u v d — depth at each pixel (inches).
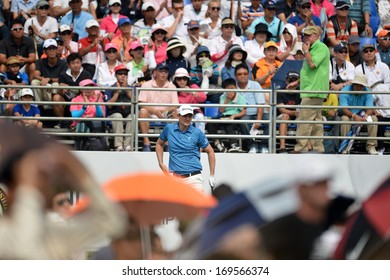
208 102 1860.2
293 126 1851.6
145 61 1950.1
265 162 1756.9
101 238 297.7
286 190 301.0
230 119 1809.8
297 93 1846.7
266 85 1946.4
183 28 2071.9
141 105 1754.4
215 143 1814.7
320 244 301.9
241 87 1851.6
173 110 1804.9
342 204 307.3
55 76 1863.9
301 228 299.1
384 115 1870.1
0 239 286.4
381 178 335.0
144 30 2031.3
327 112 1847.9
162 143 1667.1
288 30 2033.7
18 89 1827.0
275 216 298.8
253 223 300.2
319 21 2165.4
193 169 1646.2
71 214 298.8
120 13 2082.9
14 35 1953.7
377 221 307.3
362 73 1964.8
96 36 1980.8
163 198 343.9
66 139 1755.7
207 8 2111.2
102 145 1738.4
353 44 2033.7
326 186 301.3
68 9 2144.4
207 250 302.7
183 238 330.6
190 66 1926.7
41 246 289.1
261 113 1825.8
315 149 1803.6
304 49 1814.7
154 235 359.3
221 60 1973.4
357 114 1847.9
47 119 1726.1
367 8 2226.9
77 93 1813.5
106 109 1802.4
